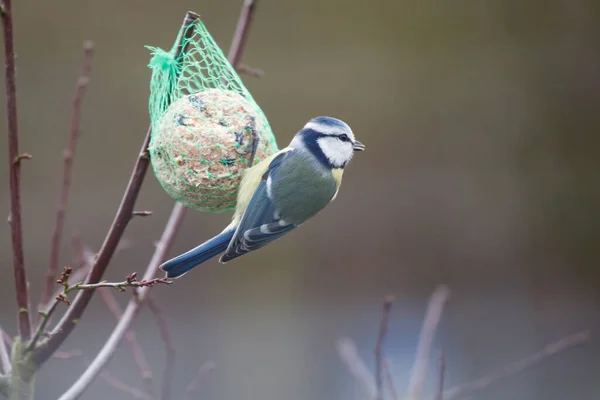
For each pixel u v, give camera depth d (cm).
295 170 614
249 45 1429
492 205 1452
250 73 641
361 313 1316
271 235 595
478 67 1509
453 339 1251
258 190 588
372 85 1463
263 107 1421
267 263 1348
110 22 1370
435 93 1480
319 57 1454
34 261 1267
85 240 1287
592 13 1534
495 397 1134
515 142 1486
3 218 1279
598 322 1337
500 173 1468
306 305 1334
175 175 574
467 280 1405
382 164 1438
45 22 1347
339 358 1205
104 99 1353
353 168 1427
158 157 577
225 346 1227
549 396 1145
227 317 1274
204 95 588
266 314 1304
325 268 1373
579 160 1488
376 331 1244
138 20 1384
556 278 1431
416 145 1457
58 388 1023
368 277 1377
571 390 1155
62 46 1355
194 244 1268
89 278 479
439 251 1423
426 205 1435
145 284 419
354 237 1398
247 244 576
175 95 583
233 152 576
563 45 1535
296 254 1366
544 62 1516
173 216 615
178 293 1275
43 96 1334
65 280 420
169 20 1402
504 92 1498
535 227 1452
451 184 1452
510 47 1522
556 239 1452
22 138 1311
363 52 1466
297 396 1166
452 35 1501
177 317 1253
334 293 1352
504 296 1398
